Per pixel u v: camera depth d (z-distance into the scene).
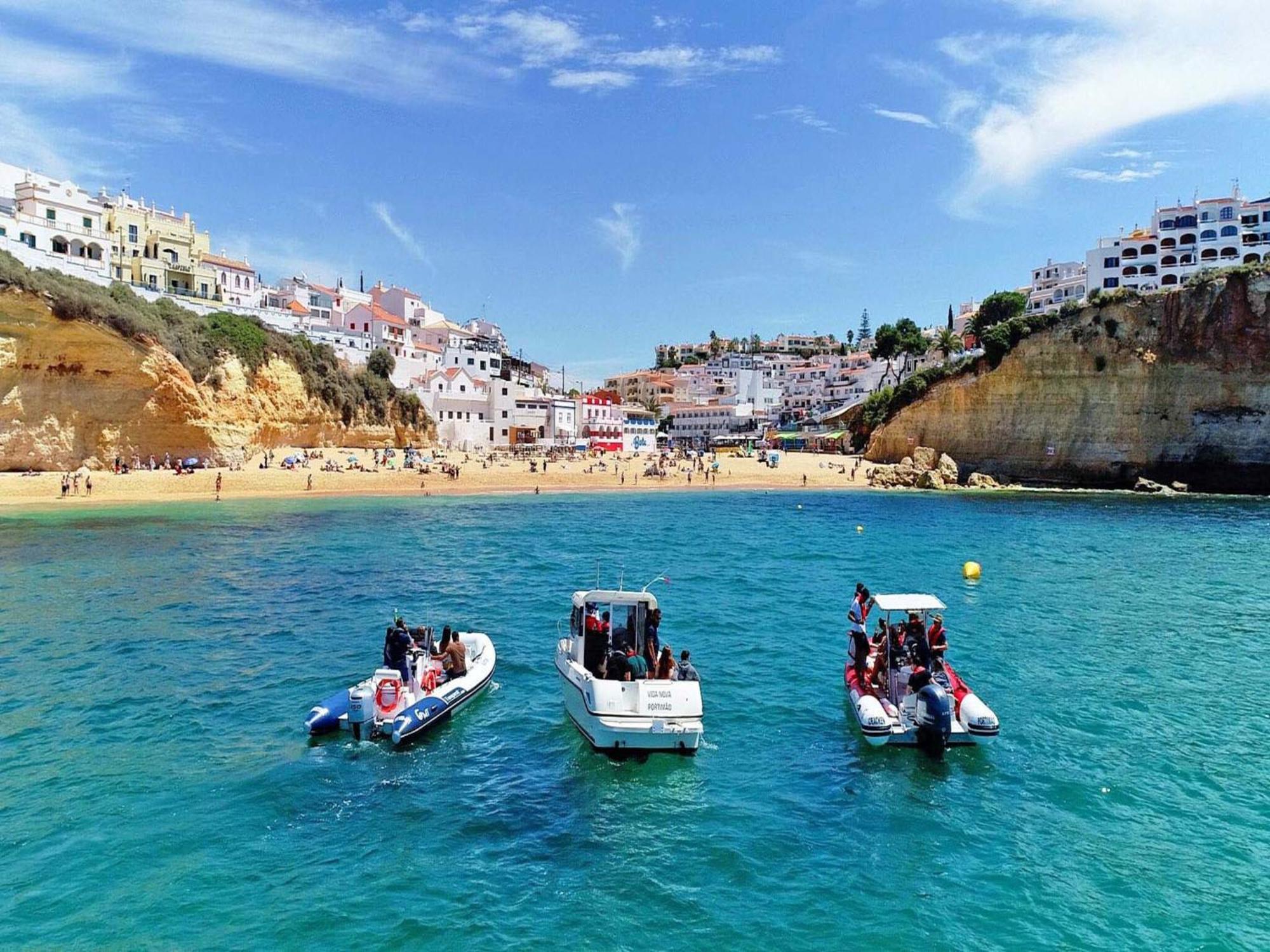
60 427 61.34
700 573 34.66
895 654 16.95
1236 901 10.37
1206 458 81.88
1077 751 15.21
